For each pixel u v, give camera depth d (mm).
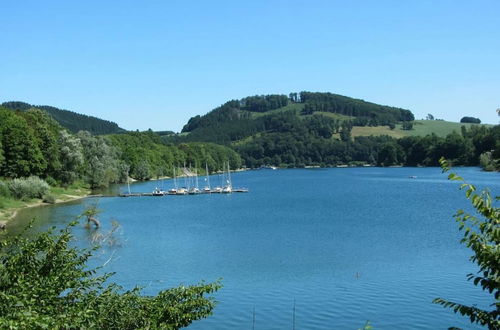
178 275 46781
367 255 54531
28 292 14227
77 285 16641
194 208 115562
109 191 157500
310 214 98625
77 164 129875
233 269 48812
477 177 178125
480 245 11305
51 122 156875
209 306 18672
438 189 154875
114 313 16703
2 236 55156
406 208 105188
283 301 37969
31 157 114000
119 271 48375
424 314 34438
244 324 33219
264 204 123562
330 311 35500
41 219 83125
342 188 171750
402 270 46906
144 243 65312
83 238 66062
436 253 54875
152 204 124438
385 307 36094
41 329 12234
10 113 121750
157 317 17219
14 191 101625
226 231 76562
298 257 54281
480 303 36469
